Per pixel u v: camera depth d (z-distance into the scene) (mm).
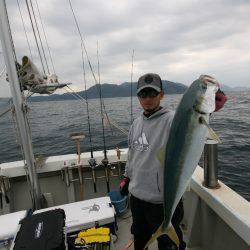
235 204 2199
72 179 3779
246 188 6098
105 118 3783
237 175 6863
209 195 2404
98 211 2902
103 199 3154
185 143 1653
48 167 3715
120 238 3129
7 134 13242
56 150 9742
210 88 1588
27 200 3785
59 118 21812
